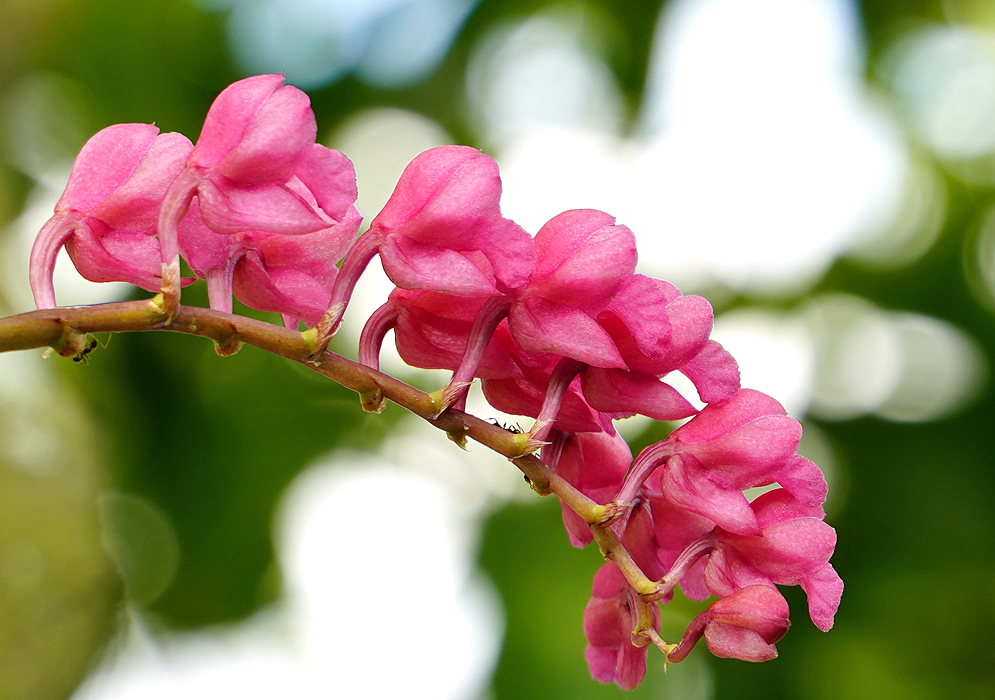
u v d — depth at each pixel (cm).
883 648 159
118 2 174
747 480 80
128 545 165
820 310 176
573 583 161
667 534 82
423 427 170
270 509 168
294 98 78
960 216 180
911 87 190
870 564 164
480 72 191
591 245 79
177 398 167
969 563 162
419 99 189
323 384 169
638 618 80
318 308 81
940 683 158
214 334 78
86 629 154
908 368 172
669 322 79
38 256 79
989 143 184
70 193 80
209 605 167
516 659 157
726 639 79
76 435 158
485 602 162
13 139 173
